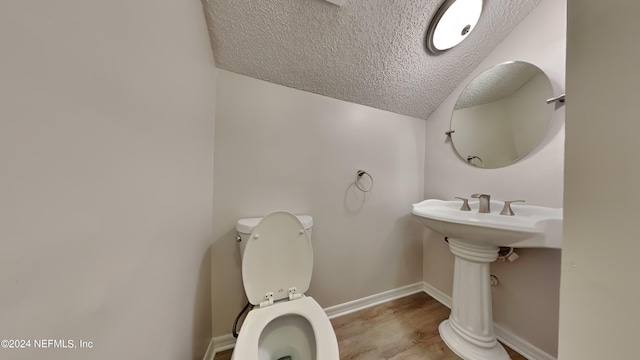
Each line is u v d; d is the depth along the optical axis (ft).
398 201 4.87
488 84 3.81
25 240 0.76
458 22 3.24
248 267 2.80
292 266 2.99
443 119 4.69
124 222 1.26
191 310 2.39
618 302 1.09
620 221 1.07
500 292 3.57
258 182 3.52
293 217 3.01
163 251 1.73
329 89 3.94
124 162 1.26
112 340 1.15
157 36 1.60
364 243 4.51
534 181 3.19
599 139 1.14
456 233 3.05
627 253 1.05
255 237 2.85
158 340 1.63
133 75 1.33
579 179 1.23
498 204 3.51
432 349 3.38
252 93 3.46
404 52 3.57
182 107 2.07
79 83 0.96
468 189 4.16
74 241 0.94
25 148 0.76
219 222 3.28
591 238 1.19
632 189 1.03
